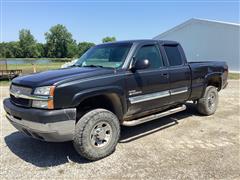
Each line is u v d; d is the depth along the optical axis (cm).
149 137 471
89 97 360
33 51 9681
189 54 2392
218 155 385
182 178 318
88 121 356
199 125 545
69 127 336
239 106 735
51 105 323
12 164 366
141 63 402
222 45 2097
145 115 477
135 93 416
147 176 325
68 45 10138
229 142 441
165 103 484
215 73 614
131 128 530
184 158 376
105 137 382
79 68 423
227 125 543
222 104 765
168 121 578
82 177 326
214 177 319
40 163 368
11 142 453
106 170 343
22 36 9625
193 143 438
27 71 1948
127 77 402
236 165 351
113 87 379
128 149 413
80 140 353
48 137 330
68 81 338
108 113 381
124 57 421
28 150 416
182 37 2439
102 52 466
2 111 696
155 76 448
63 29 10012
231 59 2039
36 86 335
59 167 355
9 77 1598
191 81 539
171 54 508
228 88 1121
